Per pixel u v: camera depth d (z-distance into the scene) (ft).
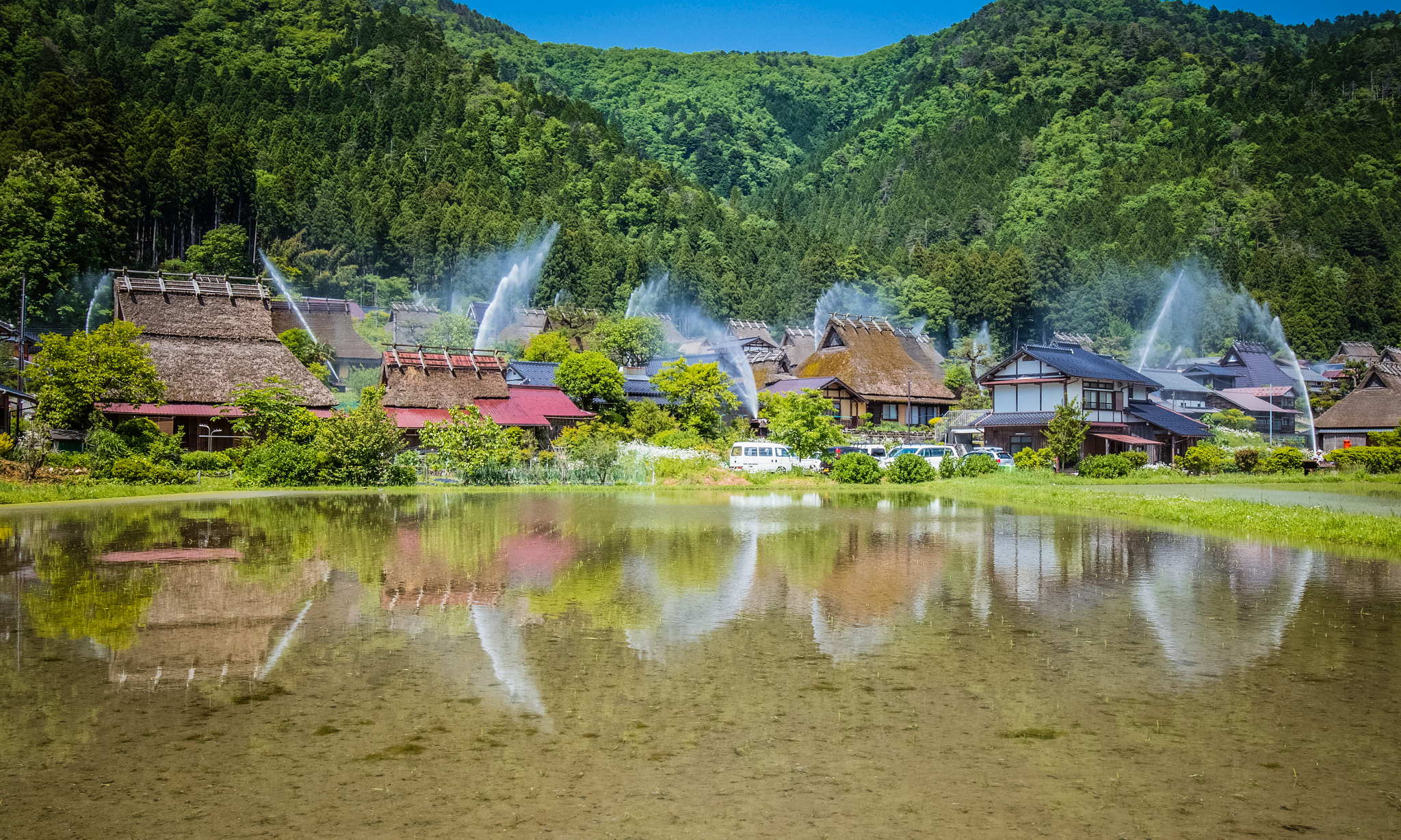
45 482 113.91
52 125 298.97
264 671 31.09
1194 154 625.41
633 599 44.24
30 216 262.47
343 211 411.54
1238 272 473.67
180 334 170.30
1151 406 225.35
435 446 150.30
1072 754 23.70
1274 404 311.27
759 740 24.62
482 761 23.06
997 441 212.23
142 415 150.41
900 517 89.56
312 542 65.46
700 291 457.68
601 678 30.42
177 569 52.85
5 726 25.54
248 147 385.29
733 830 19.34
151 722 25.89
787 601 43.96
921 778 22.16
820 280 471.62
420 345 191.01
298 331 243.40
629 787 21.50
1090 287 465.88
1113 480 154.61
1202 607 43.19
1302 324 428.97
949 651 34.37
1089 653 34.09
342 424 135.13
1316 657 33.50
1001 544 67.15
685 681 30.07
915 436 228.02
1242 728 25.75
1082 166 654.94
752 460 163.12
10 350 195.21
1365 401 236.63
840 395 246.88
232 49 606.55
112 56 456.86
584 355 202.39
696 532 74.49
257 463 131.34
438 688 29.17
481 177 501.97
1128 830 19.43
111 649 34.06
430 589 46.80
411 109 547.49
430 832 19.19
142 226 338.95
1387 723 26.17
